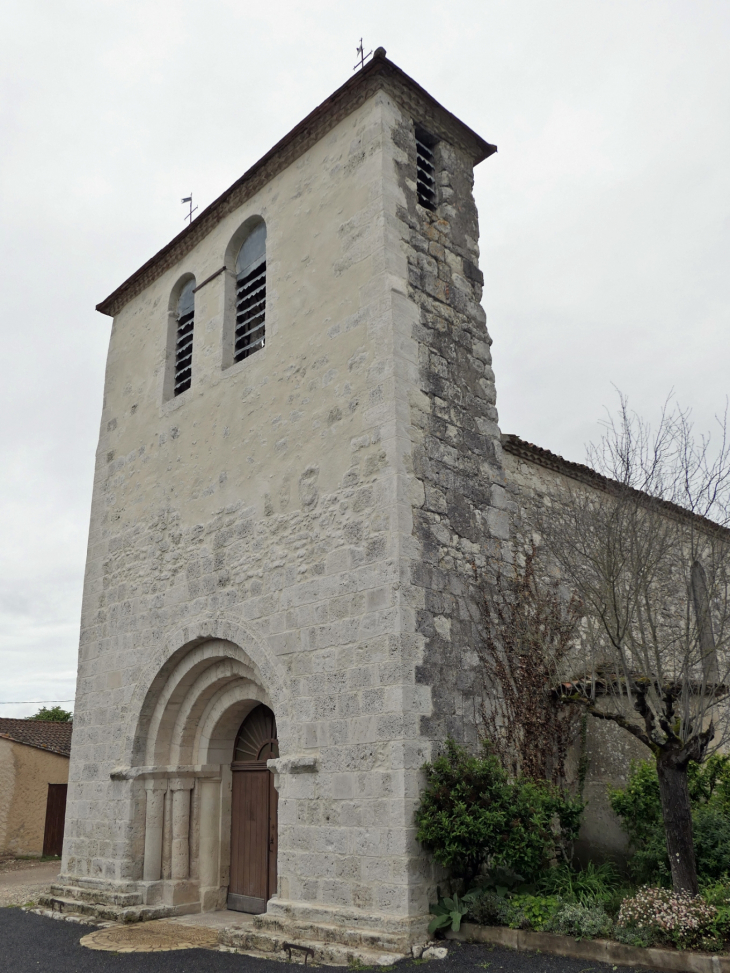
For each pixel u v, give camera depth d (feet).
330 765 27.04
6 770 70.33
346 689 27.25
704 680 23.79
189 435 38.86
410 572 27.17
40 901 38.01
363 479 28.99
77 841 38.60
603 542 27.50
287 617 30.37
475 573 29.66
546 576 32.65
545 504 37.37
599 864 28.63
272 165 37.52
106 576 41.96
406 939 22.93
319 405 31.81
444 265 33.32
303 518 31.01
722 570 26.89
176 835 35.06
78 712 41.01
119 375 46.32
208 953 26.50
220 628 33.35
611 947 20.76
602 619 25.85
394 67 32.91
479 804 24.40
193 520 36.94
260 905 33.42
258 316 37.06
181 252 43.52
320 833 26.78
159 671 36.29
